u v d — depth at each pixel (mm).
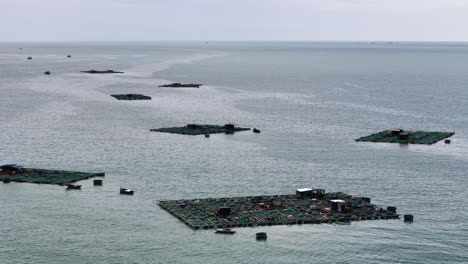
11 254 111375
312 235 120875
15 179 155125
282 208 135000
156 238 118812
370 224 127188
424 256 112688
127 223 126312
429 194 148875
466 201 143375
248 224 124812
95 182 152750
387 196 147125
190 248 114500
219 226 123875
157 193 146875
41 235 119875
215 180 159375
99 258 110188
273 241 117938
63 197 142500
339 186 155375
